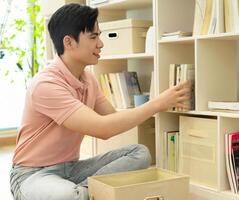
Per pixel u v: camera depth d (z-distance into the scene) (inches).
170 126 93.0
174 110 87.0
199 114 82.3
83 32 73.2
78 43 73.4
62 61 75.5
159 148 91.8
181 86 76.8
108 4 106.5
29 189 69.1
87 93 78.1
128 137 103.7
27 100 75.4
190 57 95.0
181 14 93.6
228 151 78.5
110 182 68.7
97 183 64.0
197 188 83.7
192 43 92.4
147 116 72.2
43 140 73.9
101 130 68.5
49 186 67.2
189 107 84.7
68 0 120.4
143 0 101.0
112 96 108.1
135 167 76.7
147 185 62.6
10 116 170.2
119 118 69.7
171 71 87.9
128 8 113.7
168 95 74.4
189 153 86.6
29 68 168.6
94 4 110.3
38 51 167.2
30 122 74.4
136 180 71.6
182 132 88.0
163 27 91.0
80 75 78.5
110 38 105.8
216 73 85.5
